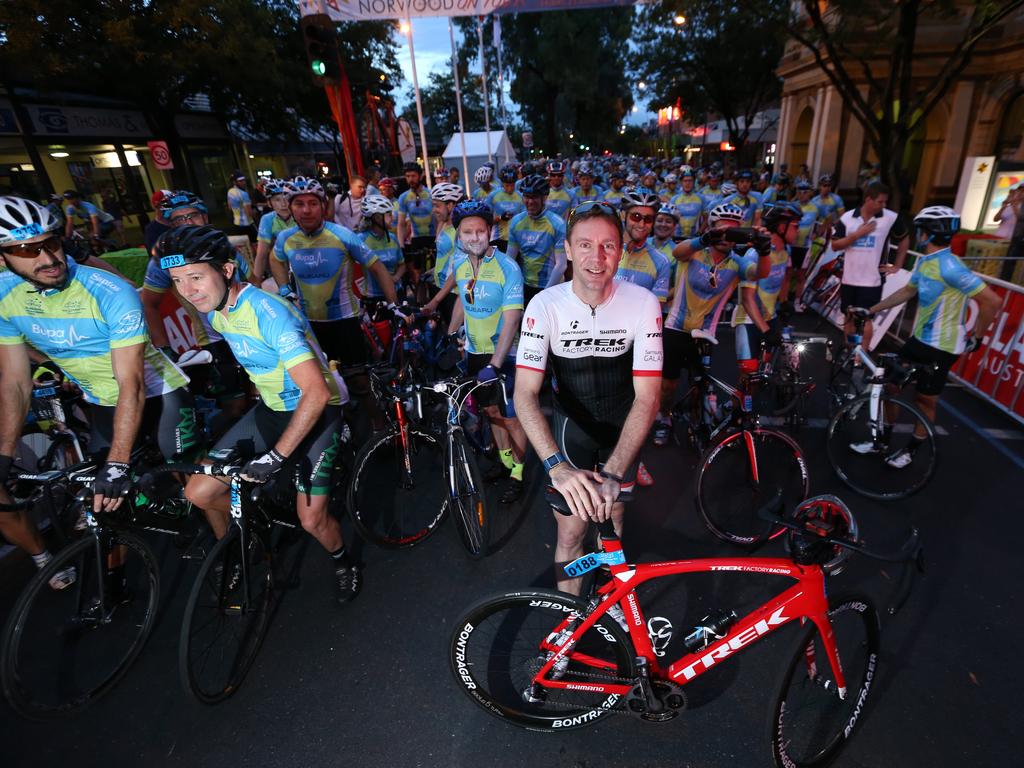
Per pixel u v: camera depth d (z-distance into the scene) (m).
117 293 2.35
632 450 1.85
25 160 15.15
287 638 2.69
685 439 4.38
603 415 2.28
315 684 2.44
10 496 2.68
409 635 2.69
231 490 2.49
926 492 3.61
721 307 3.90
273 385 2.51
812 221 8.17
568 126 51.41
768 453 3.29
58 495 3.34
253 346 2.37
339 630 2.73
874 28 8.79
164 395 2.84
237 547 2.46
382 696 2.38
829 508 1.78
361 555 3.27
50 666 2.54
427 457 4.19
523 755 2.11
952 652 2.45
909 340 3.79
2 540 3.28
